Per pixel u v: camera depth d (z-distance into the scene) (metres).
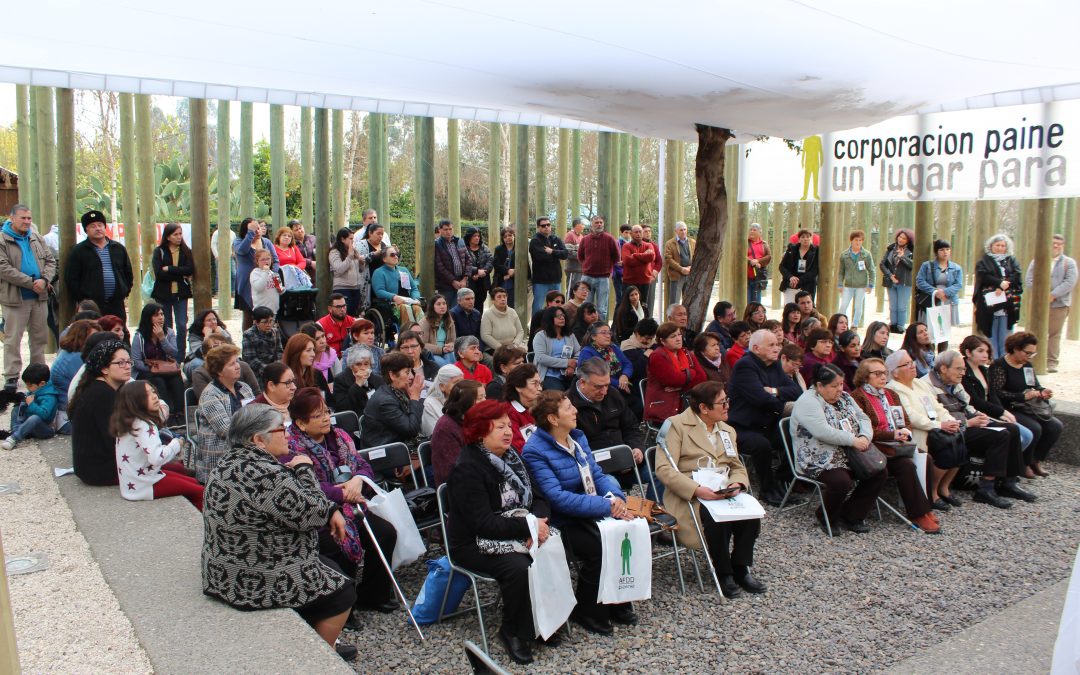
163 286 9.78
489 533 4.50
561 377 8.49
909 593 5.38
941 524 6.68
